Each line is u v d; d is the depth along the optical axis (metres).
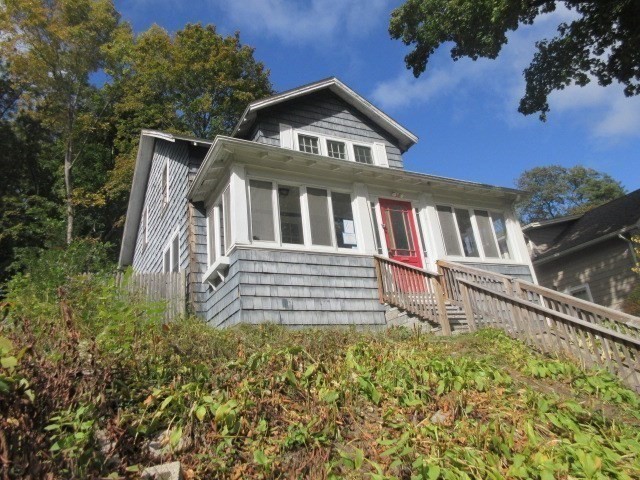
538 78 14.89
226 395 3.54
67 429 2.77
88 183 26.22
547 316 6.10
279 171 9.05
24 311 4.43
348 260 9.16
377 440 3.30
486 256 11.58
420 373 4.41
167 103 26.14
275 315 7.91
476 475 3.01
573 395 4.88
